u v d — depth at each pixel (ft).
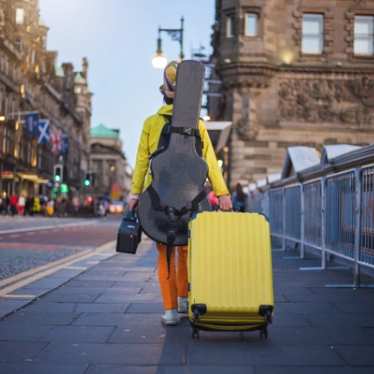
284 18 120.88
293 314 21.24
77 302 23.00
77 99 361.10
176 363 14.64
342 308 22.50
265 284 16.53
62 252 48.83
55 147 200.44
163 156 18.31
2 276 30.89
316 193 40.19
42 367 14.21
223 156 134.31
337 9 121.08
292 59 120.57
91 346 16.21
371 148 26.81
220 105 124.67
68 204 203.41
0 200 179.32
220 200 18.86
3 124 191.62
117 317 20.12
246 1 119.14
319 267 37.60
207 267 16.51
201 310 16.20
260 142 118.93
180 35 74.84
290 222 50.01
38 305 22.29
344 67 119.14
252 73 118.11
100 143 530.68
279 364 14.58
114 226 115.34
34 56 231.09
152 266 36.47
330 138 119.03
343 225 32.78
